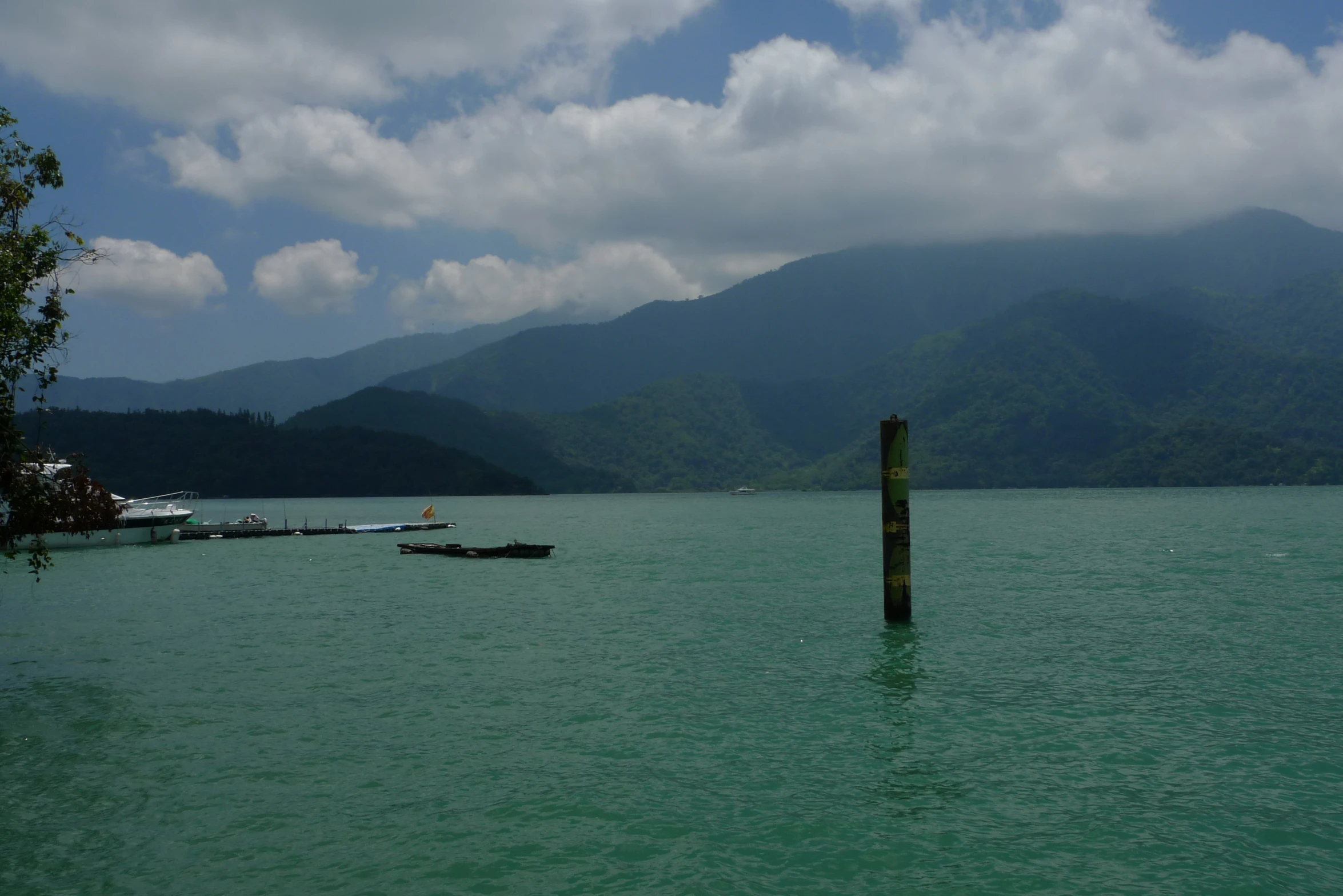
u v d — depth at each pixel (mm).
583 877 12727
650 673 24375
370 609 37594
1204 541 69000
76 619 35500
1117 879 12445
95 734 19344
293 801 15508
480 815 14789
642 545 76812
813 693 21922
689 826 14297
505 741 18562
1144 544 67125
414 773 16766
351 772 16828
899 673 23922
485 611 36344
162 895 12430
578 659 26250
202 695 22594
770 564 55875
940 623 31328
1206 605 34656
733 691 22203
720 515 155250
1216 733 18359
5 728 19828
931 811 14734
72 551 71000
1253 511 123938
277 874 12953
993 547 66750
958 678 23219
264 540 83125
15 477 21906
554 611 36000
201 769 17125
